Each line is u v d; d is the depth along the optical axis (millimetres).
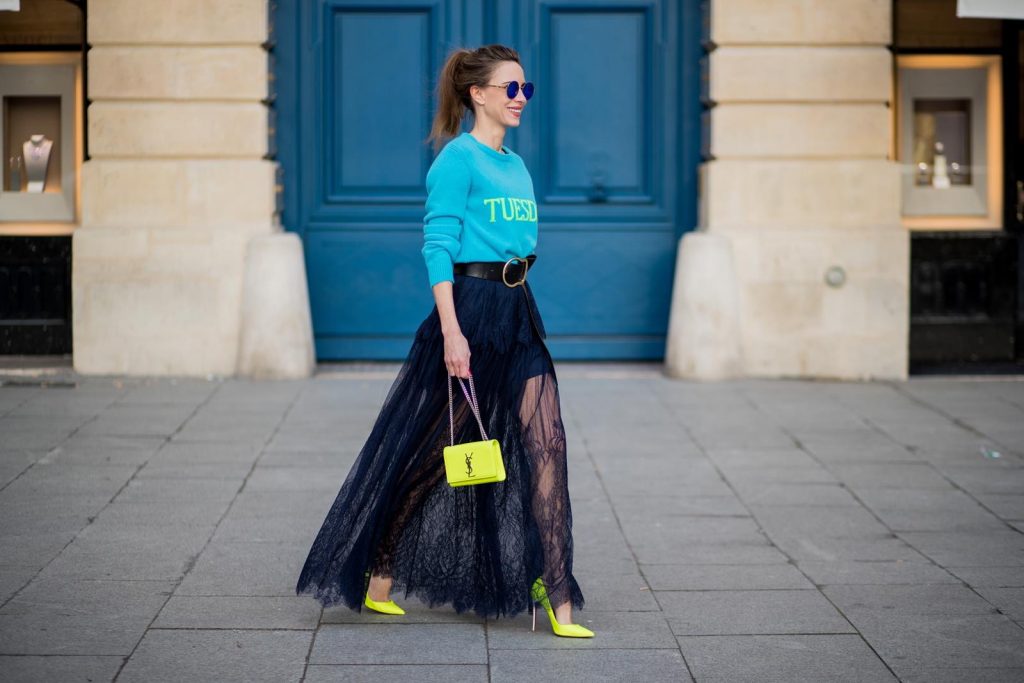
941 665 4672
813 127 10141
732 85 10070
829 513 6707
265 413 8688
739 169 10148
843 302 10148
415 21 10445
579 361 10680
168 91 9875
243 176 9945
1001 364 10734
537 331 4961
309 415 8656
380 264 10547
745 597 5422
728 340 10031
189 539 6035
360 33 10430
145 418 8484
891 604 5336
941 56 10539
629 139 10594
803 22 10047
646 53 10547
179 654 4656
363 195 10523
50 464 7316
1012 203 10672
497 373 4895
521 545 4949
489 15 10453
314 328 10562
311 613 5129
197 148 9930
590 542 6191
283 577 5547
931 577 5695
